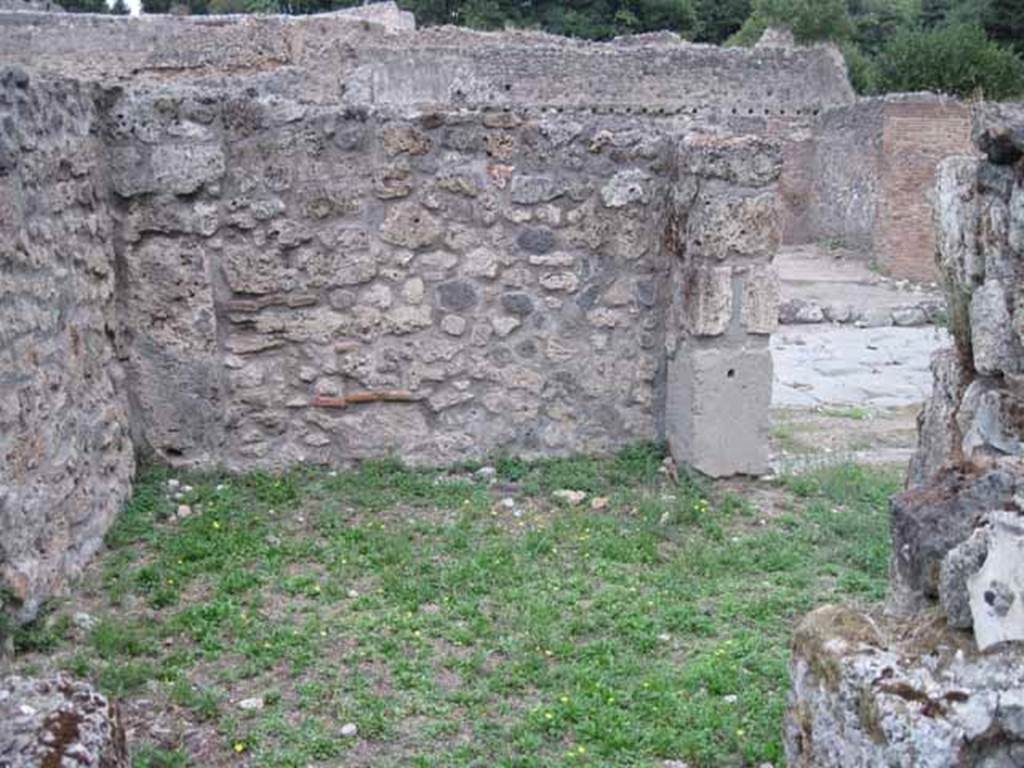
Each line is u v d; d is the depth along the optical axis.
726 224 5.56
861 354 10.56
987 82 22.06
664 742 3.31
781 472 6.06
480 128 5.79
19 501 3.90
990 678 1.82
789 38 26.92
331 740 3.34
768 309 5.70
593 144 5.88
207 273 5.62
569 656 3.90
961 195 2.92
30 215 4.22
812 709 2.05
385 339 5.89
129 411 5.62
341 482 5.68
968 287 2.90
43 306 4.32
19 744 1.95
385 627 4.09
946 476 2.28
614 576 4.61
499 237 5.91
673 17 36.12
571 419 6.11
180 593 4.38
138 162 5.46
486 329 5.97
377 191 5.76
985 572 1.90
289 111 5.62
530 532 5.05
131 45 19.23
